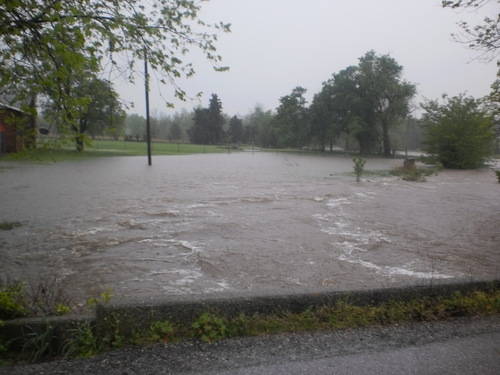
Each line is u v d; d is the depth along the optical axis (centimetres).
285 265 707
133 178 2161
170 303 363
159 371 292
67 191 1596
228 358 311
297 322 375
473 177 2567
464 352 324
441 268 693
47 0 475
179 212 1184
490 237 914
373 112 5759
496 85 945
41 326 339
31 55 496
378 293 419
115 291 576
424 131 3716
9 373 290
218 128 10744
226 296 388
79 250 782
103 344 330
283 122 6906
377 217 1146
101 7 548
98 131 3503
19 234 895
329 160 4541
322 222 1070
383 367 299
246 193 1617
